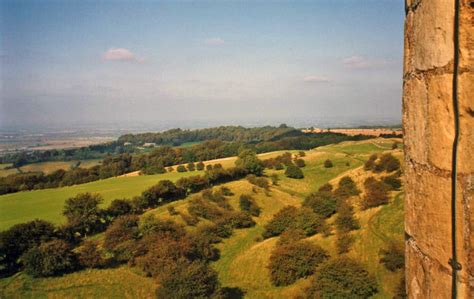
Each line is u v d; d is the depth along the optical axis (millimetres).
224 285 31125
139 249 33031
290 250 30438
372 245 29828
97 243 35625
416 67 2045
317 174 68438
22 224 33719
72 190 55406
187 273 26359
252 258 35250
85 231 39250
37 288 28891
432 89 1858
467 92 1666
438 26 1783
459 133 1698
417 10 2027
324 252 30766
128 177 64938
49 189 57562
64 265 30547
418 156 2043
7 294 27766
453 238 1747
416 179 2078
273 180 63281
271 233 40875
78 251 34219
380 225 32750
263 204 52844
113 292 28750
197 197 51469
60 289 28922
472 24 1650
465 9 1656
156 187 49281
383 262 26938
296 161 74375
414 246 2143
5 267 31656
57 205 46750
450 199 1761
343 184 50906
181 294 24656
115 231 35875
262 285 30281
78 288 29078
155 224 38500
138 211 46562
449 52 1725
